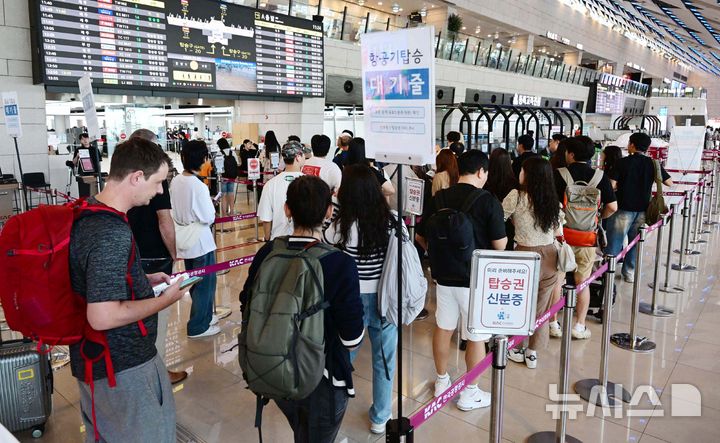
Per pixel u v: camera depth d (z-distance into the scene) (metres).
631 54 38.38
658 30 25.72
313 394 1.96
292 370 1.73
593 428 2.99
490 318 1.91
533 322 1.89
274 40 9.68
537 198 3.39
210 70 8.64
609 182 4.18
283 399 1.89
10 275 1.59
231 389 3.44
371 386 3.50
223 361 3.86
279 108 11.70
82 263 1.60
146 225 3.29
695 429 2.97
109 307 1.59
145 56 7.70
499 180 4.14
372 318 2.81
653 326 4.54
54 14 6.71
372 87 2.07
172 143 14.97
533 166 3.41
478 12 20.27
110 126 13.07
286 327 1.73
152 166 1.77
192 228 4.04
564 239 3.97
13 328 1.66
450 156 4.57
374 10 19.00
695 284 5.71
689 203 6.85
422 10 19.48
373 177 2.63
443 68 16.34
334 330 1.95
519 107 11.50
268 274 1.86
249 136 12.40
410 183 4.25
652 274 6.07
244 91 9.27
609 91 29.95
